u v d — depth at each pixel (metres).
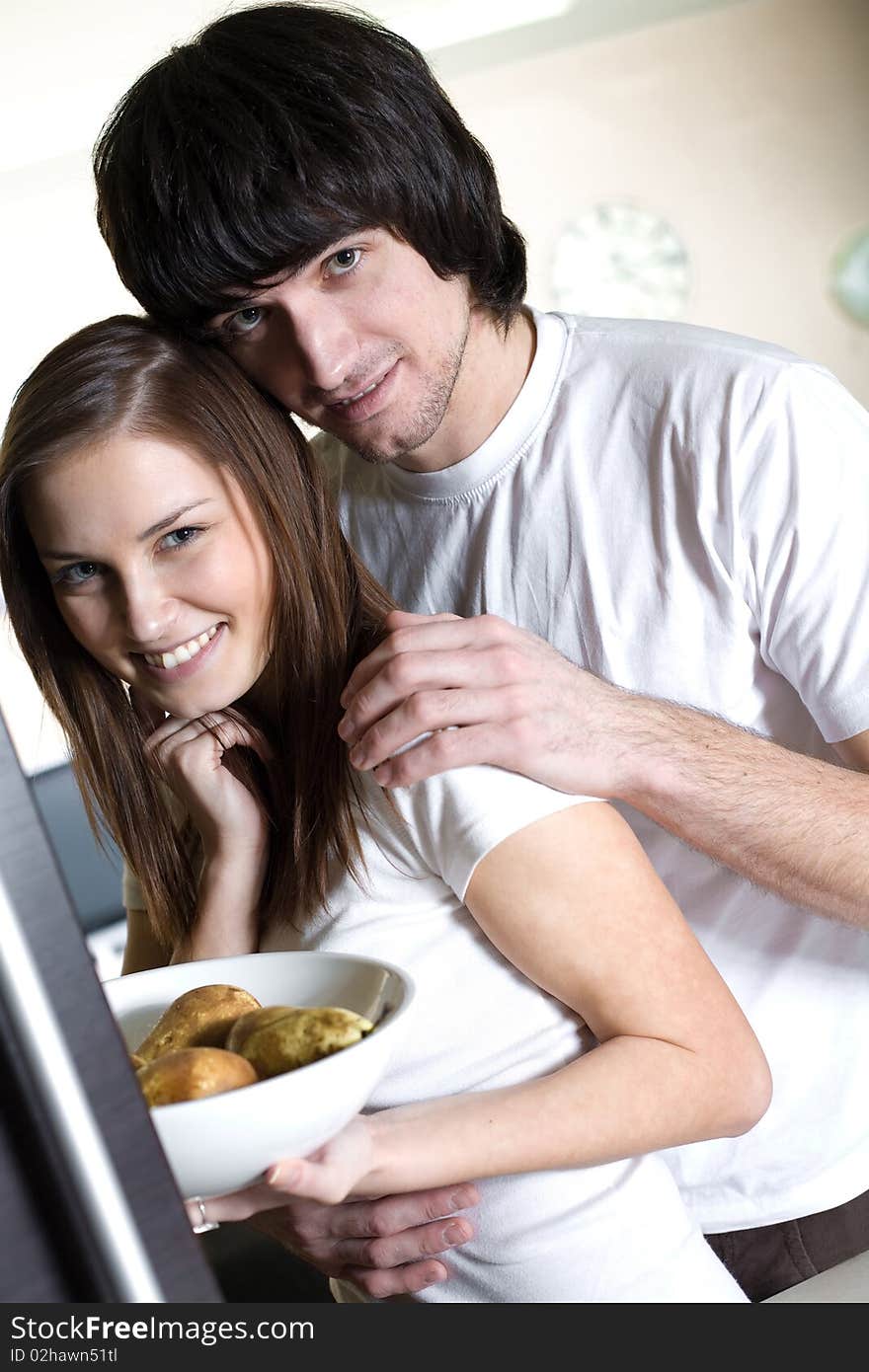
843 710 1.12
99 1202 0.37
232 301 1.04
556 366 1.24
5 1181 0.39
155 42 3.97
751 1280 1.14
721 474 1.14
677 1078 0.83
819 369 1.16
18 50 3.91
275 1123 0.54
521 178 4.87
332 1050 0.58
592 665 1.25
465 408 1.22
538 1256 0.86
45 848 0.39
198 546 0.96
